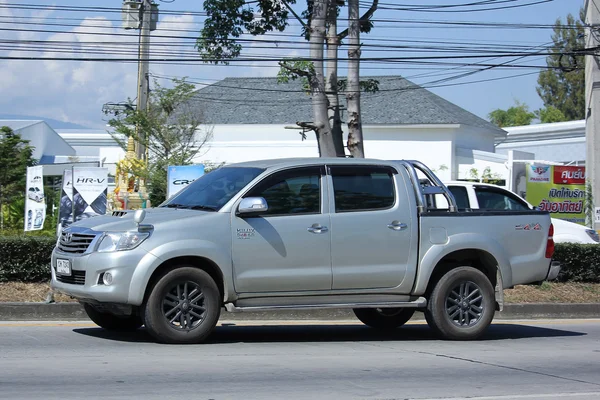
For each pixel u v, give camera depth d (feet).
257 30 84.07
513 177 86.48
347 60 80.64
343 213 38.91
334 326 47.98
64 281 37.17
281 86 184.96
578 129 203.72
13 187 125.90
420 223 40.32
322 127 80.28
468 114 186.80
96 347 36.04
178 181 71.05
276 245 37.37
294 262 37.73
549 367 35.01
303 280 37.88
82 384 28.09
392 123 167.32
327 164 39.34
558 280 61.67
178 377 29.73
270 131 175.22
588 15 106.01
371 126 167.84
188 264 36.65
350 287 38.99
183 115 140.15
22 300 48.26
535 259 43.29
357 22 80.02
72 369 30.78
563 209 87.97
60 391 26.91
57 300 48.39
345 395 27.66
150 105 129.49
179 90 133.80
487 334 45.80
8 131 132.46
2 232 77.10
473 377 31.94
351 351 37.50
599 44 96.48
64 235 37.86
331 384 29.50
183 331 36.29
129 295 34.96
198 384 28.63
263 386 28.71
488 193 59.52
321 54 79.66
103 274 35.09
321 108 80.28
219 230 36.58
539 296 58.03
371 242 39.14
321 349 37.88
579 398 28.68
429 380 30.96
